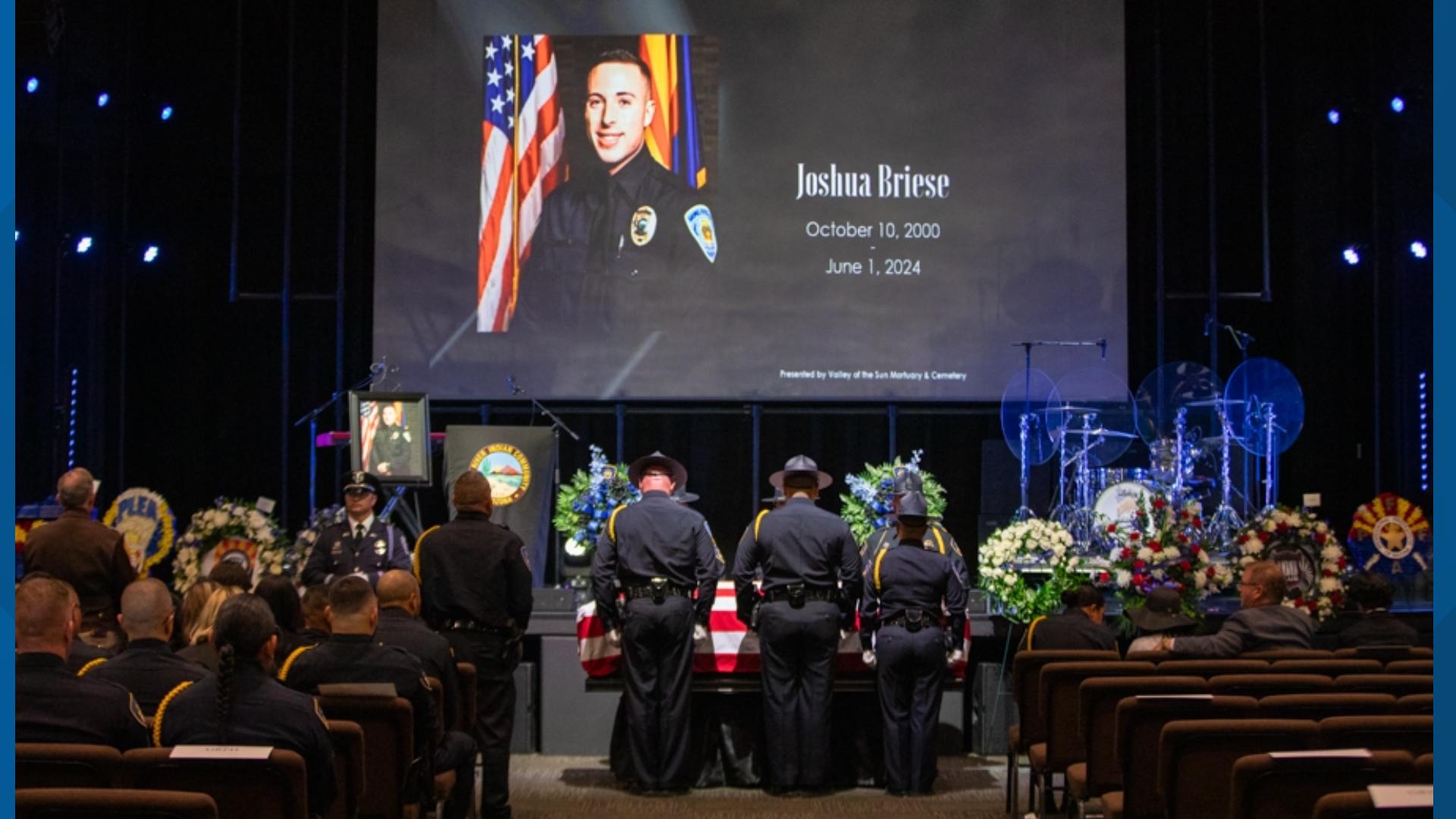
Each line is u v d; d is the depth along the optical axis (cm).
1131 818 522
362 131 1341
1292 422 1270
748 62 1257
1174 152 1339
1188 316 1341
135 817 334
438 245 1256
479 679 715
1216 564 855
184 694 456
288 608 622
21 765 384
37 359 1252
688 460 1333
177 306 1341
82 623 716
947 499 1335
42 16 1182
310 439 1258
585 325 1254
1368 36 1319
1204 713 507
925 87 1256
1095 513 1070
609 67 1260
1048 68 1252
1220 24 1339
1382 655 666
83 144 1299
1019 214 1252
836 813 738
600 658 823
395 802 521
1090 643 728
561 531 966
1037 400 1231
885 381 1249
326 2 1337
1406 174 1305
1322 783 400
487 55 1261
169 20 1338
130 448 1339
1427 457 1298
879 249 1252
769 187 1256
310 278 1344
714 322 1252
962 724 909
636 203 1256
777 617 773
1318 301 1335
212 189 1344
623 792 796
